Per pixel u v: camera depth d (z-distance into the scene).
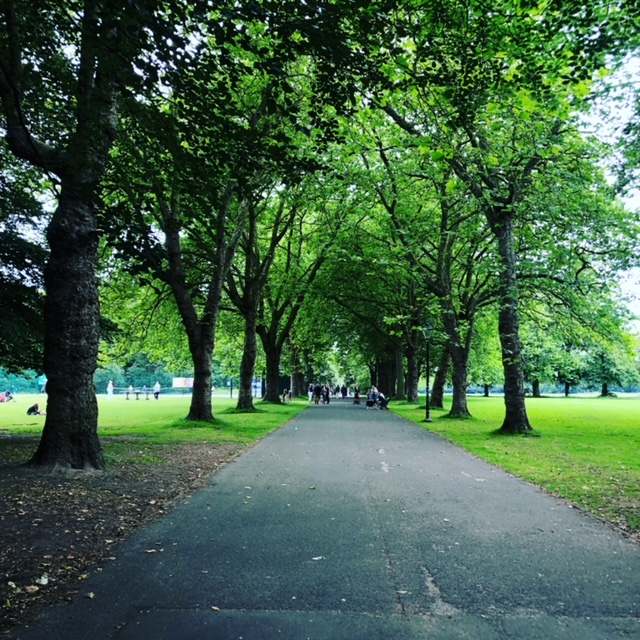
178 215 18.56
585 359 53.06
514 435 17.33
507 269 18.08
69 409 9.70
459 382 26.22
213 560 5.18
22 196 15.26
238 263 31.84
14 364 16.48
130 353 28.11
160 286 24.34
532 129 15.62
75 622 3.85
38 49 9.07
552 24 9.48
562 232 18.94
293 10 5.82
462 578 4.75
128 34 5.98
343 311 39.81
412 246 23.58
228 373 49.22
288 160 7.61
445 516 6.92
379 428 20.02
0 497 7.50
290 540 5.84
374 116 17.62
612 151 16.59
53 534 5.96
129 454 11.86
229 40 5.87
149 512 7.08
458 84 8.95
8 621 3.86
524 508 7.39
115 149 13.02
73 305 9.73
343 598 4.30
